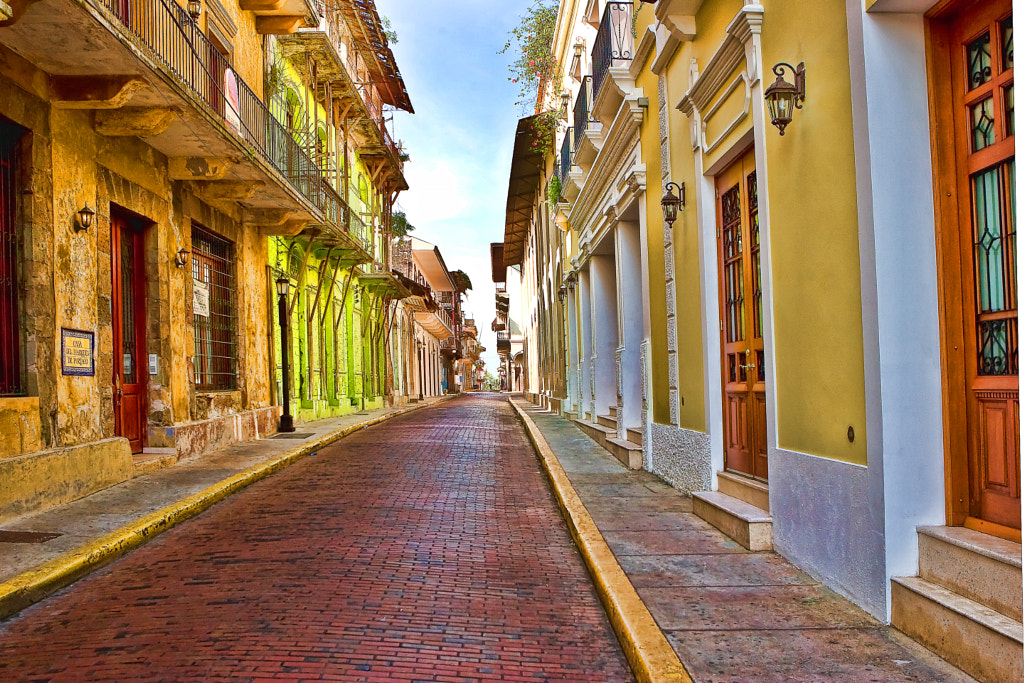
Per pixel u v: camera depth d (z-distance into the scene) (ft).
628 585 16.02
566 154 56.85
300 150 49.96
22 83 24.08
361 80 77.56
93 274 28.19
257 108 42.68
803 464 16.99
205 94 35.78
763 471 21.22
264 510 25.43
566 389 67.87
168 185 35.55
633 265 40.96
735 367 23.41
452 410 90.68
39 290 24.75
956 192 13.32
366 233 78.48
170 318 35.37
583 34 52.37
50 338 25.18
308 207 46.68
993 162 12.35
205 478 30.09
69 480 25.16
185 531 22.57
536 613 15.74
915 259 13.47
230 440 42.04
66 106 26.02
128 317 33.42
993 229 12.48
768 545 19.20
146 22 29.35
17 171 24.57
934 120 13.52
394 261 102.89
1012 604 10.88
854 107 13.99
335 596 16.08
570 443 44.75
